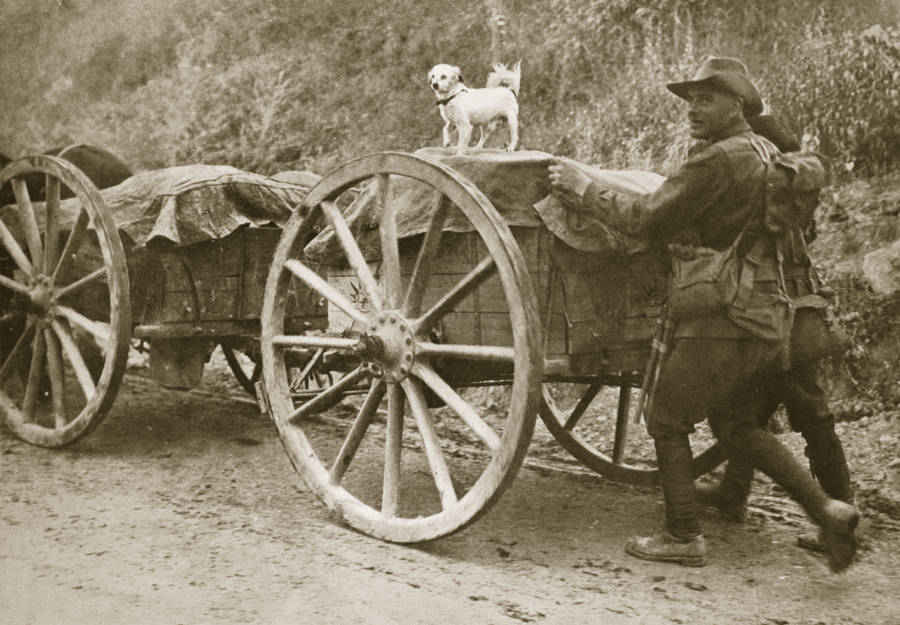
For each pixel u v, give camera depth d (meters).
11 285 4.98
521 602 3.03
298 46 10.05
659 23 7.70
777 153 3.37
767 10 7.18
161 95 11.02
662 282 3.76
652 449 5.16
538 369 3.19
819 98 6.42
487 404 5.95
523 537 3.75
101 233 4.52
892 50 6.34
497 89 3.85
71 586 3.06
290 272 3.98
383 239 3.61
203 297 4.77
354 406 6.14
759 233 3.31
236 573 3.20
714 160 3.22
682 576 3.34
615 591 3.17
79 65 12.08
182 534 3.60
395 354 3.55
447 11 9.09
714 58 3.41
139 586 3.06
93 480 4.34
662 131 7.14
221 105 10.31
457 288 3.39
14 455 4.73
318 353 4.46
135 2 11.91
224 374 6.88
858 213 5.85
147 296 4.82
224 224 4.64
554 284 3.52
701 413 3.38
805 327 3.60
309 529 3.71
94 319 5.18
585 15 8.09
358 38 9.54
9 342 5.42
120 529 3.65
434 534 3.43
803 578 3.33
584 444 4.54
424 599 3.02
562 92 7.87
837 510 3.20
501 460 3.24
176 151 10.43
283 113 9.70
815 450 3.74
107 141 11.14
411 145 8.53
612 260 3.64
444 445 5.37
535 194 3.52
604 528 3.88
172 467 4.61
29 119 12.31
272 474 4.54
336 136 9.16
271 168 9.43
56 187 4.86
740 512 3.98
